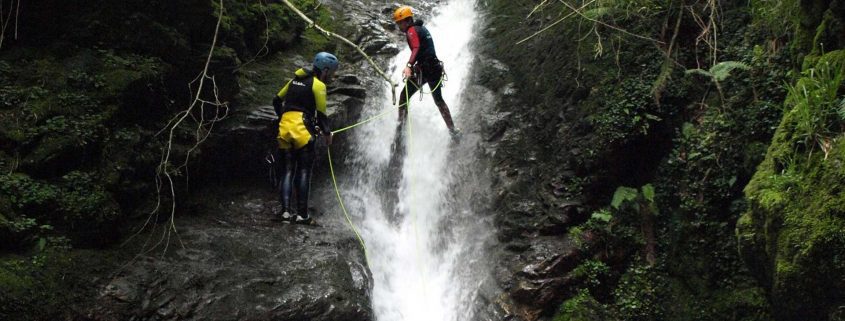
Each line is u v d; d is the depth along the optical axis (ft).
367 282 20.17
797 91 16.61
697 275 19.94
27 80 18.86
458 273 22.61
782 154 16.03
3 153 17.40
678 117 21.89
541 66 26.58
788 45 19.75
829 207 14.40
